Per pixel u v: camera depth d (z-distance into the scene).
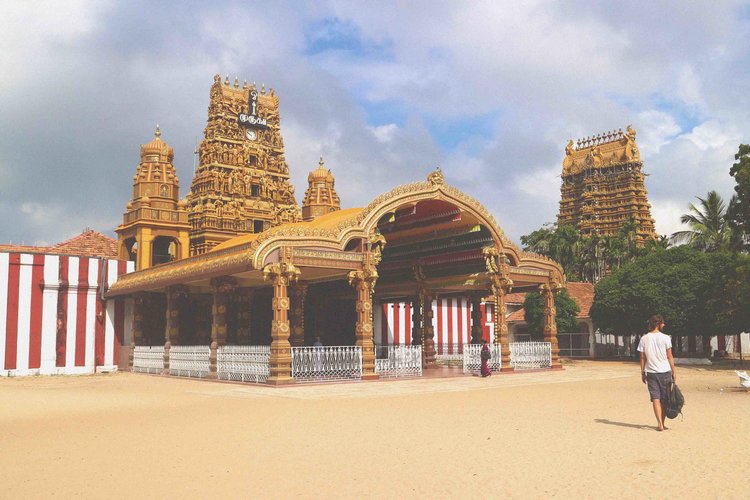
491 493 7.11
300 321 31.02
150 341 34.91
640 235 89.00
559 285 33.66
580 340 52.94
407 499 6.96
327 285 36.66
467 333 48.38
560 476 7.81
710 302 38.91
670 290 42.06
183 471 8.48
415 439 10.72
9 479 8.16
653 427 11.60
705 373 31.22
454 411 14.67
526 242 77.50
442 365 38.50
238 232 49.00
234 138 52.62
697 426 11.62
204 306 36.28
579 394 18.84
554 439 10.45
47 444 10.60
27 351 32.03
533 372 30.56
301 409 15.31
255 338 36.22
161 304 35.47
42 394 20.17
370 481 7.80
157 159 39.44
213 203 49.16
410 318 44.44
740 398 17.19
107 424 12.92
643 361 11.47
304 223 30.72
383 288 36.41
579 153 103.81
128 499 7.16
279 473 8.29
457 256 32.25
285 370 22.78
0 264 31.80
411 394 19.36
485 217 30.16
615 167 96.06
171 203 39.19
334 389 21.19
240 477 8.10
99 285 34.81
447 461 8.88
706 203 55.66
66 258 33.84
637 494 6.91
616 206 93.94
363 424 12.59
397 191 26.98
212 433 11.55
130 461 9.16
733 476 7.58
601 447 9.62
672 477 7.59
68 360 33.25
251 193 52.25
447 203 30.44
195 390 21.25
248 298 34.25
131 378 28.56
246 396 18.89
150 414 14.56
